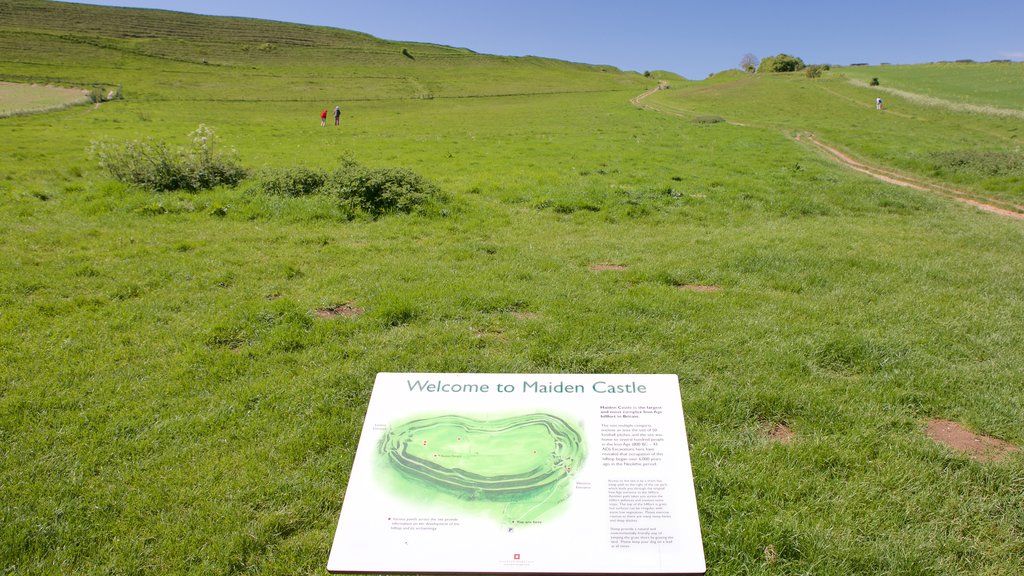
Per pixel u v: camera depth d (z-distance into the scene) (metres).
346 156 16.55
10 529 3.87
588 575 3.04
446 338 6.45
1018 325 6.98
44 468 4.46
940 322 7.01
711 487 4.26
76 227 11.34
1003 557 3.73
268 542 3.85
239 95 69.69
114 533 3.91
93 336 6.52
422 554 3.08
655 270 8.96
